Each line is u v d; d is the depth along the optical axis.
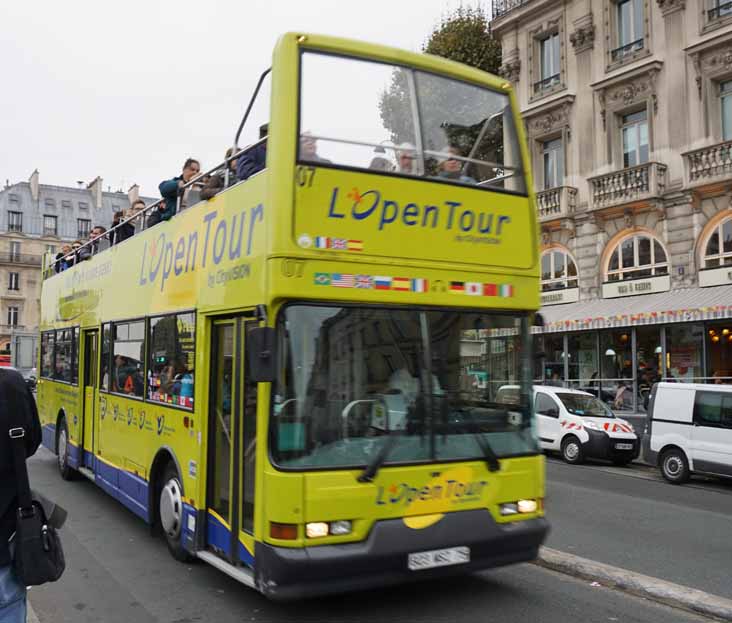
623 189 22.69
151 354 7.99
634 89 22.89
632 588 6.34
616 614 5.79
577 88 24.81
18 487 3.34
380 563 5.03
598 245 23.72
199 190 7.28
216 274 6.23
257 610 5.77
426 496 5.28
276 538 4.88
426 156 5.80
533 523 5.70
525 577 6.78
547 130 25.86
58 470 13.06
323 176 5.25
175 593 6.18
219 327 6.36
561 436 16.66
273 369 4.93
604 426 16.05
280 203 5.11
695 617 5.77
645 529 9.24
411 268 5.50
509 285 5.96
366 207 5.38
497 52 29.95
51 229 82.06
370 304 5.34
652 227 22.14
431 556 5.21
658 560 7.65
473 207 5.86
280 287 5.03
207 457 6.35
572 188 24.70
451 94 6.05
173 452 7.01
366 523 5.06
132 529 8.50
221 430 6.21
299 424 5.00
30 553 3.29
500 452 5.69
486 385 5.73
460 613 5.73
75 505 9.88
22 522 3.32
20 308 78.69
